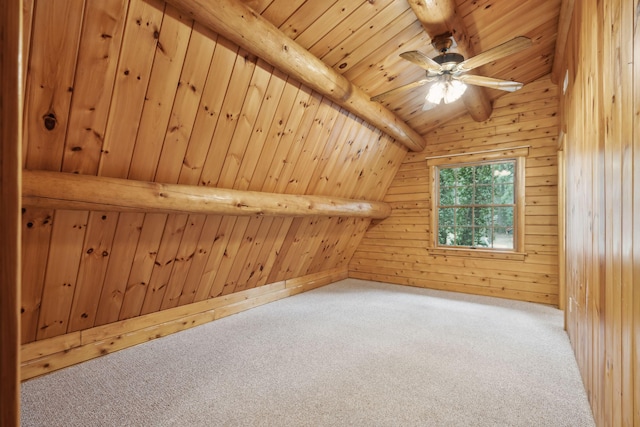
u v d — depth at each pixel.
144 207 2.21
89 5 1.59
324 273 5.45
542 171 4.23
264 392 2.10
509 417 1.84
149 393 2.09
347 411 1.90
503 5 2.74
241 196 2.85
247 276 3.88
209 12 1.88
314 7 2.29
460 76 2.61
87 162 1.97
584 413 1.87
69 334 2.52
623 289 1.18
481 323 3.43
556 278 4.14
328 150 3.60
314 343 2.90
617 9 1.23
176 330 3.23
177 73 2.04
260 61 2.37
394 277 5.49
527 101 4.32
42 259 2.08
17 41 0.42
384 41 2.81
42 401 2.00
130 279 2.67
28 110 1.65
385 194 5.52
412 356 2.62
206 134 2.42
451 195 5.01
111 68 1.79
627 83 1.11
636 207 1.03
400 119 4.34
